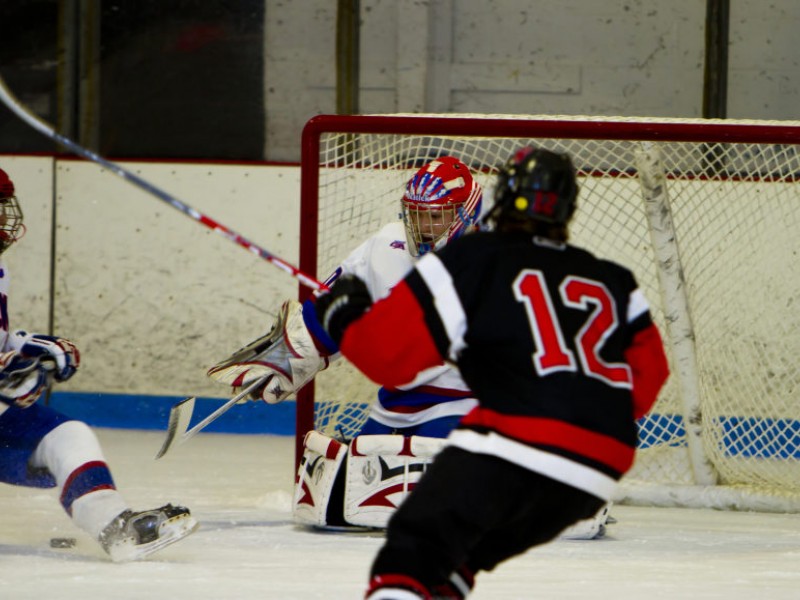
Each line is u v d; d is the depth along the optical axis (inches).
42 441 419.2
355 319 274.5
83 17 908.0
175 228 836.6
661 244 610.9
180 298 839.1
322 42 908.6
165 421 844.0
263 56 913.5
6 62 909.2
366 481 480.7
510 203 281.4
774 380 703.7
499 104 906.1
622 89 897.5
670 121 575.2
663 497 601.0
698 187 697.0
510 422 262.2
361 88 910.4
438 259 270.7
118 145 919.7
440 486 262.5
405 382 274.1
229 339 836.0
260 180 830.5
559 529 272.7
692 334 612.4
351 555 439.2
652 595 368.2
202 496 597.6
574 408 262.5
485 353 269.9
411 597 254.5
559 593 368.8
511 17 901.2
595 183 695.1
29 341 421.7
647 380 287.3
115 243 840.9
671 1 887.1
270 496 577.0
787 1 876.6
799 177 732.0
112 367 848.3
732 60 884.0
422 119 562.3
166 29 914.1
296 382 498.0
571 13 896.9
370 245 490.0
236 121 918.4
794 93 881.5
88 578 382.9
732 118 887.1
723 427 698.8
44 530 481.7
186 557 427.2
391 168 642.2
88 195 840.9
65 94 909.2
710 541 494.9
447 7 902.4
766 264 700.7
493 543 277.1
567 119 577.0
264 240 831.1
